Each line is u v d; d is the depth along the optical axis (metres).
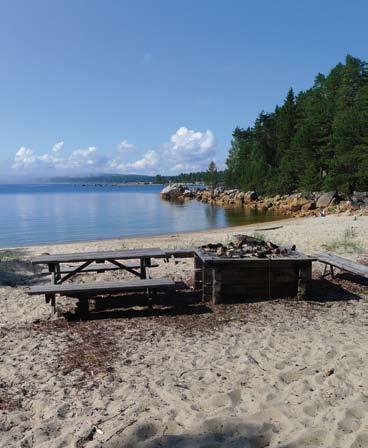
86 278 9.35
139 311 6.86
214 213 43.78
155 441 3.37
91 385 4.35
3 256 13.99
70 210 48.75
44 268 10.74
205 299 7.27
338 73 57.84
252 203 54.00
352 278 8.63
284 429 3.54
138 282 6.89
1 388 4.35
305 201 41.75
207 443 3.33
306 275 7.18
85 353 5.17
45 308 7.27
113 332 5.92
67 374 4.62
